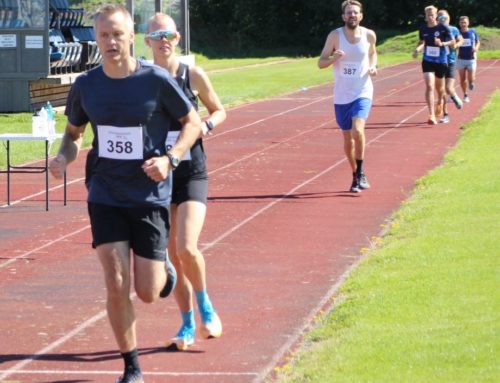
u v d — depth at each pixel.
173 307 11.23
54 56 35.91
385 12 101.62
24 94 35.09
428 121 30.67
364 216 16.56
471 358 8.30
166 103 8.34
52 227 16.16
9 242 14.95
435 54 30.48
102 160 8.30
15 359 9.41
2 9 34.78
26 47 34.81
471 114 33.50
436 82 30.80
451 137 27.48
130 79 8.23
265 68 67.00
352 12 18.08
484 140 25.20
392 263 12.47
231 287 12.06
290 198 18.42
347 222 16.06
